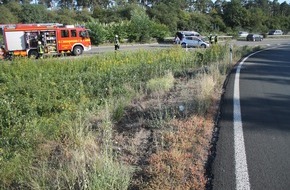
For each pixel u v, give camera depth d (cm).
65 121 764
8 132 748
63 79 1474
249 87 1150
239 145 576
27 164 546
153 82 1193
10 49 3105
